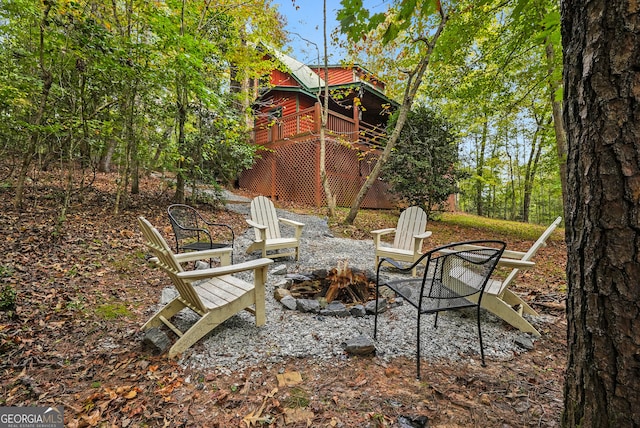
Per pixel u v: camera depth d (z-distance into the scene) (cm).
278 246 414
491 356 201
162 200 655
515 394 161
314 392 163
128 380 177
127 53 429
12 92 416
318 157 915
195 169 629
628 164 81
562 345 218
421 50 600
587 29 90
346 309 276
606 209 85
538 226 1004
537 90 647
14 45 441
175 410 153
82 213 480
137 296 291
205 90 478
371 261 448
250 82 1143
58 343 211
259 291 237
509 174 1630
